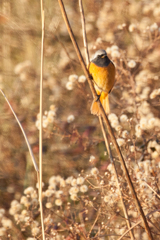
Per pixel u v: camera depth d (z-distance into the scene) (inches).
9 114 492.1
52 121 352.8
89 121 483.8
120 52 413.1
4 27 553.0
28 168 442.9
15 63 566.9
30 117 494.6
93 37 527.2
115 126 319.6
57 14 555.2
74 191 288.0
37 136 482.9
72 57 516.4
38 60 533.0
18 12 557.3
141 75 406.9
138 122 362.3
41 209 228.1
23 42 550.6
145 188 289.7
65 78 505.7
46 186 423.8
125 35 516.1
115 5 542.0
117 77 398.0
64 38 565.3
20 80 520.1
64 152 450.0
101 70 320.5
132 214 311.4
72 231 283.4
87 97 458.3
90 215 332.8
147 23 474.6
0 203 412.5
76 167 441.7
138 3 526.9
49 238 280.1
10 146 481.1
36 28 532.7
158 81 454.9
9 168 463.8
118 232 292.4
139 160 339.6
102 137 437.7
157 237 293.0
